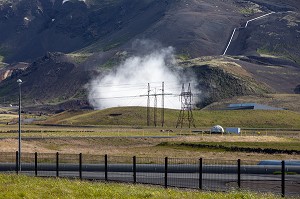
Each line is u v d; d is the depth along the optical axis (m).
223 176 110.00
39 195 72.75
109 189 79.12
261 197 75.94
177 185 92.88
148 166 119.06
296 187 99.12
